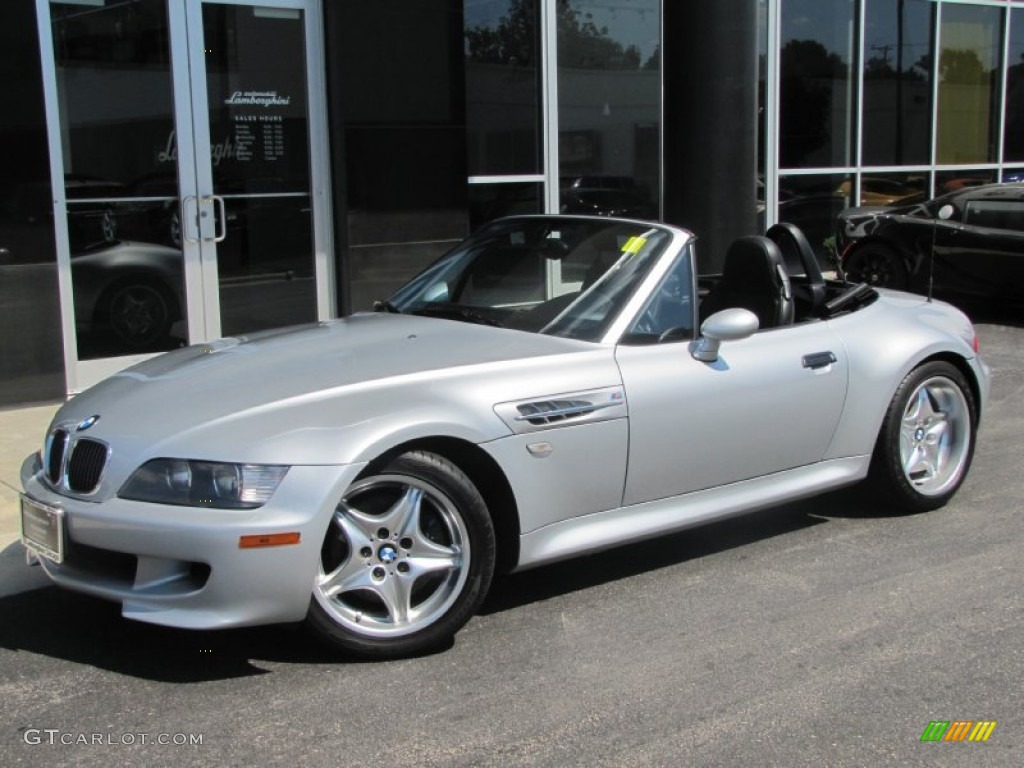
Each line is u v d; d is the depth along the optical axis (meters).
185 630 3.95
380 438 3.52
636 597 4.27
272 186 8.73
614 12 11.02
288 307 8.94
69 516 3.49
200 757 3.07
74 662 3.70
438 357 3.97
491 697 3.42
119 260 8.04
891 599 4.21
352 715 3.31
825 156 13.48
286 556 3.36
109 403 3.79
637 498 4.22
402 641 3.66
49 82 7.39
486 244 5.07
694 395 4.29
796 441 4.71
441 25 9.01
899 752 3.09
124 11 7.88
